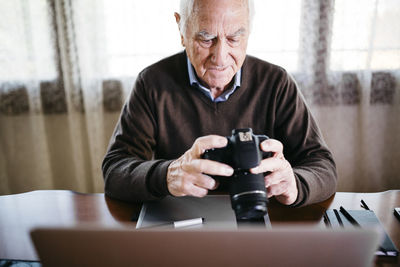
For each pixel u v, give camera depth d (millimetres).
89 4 1674
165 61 1114
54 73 1787
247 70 1084
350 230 464
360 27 1633
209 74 959
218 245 473
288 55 1703
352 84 1715
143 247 473
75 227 471
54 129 1892
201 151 701
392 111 1731
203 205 832
